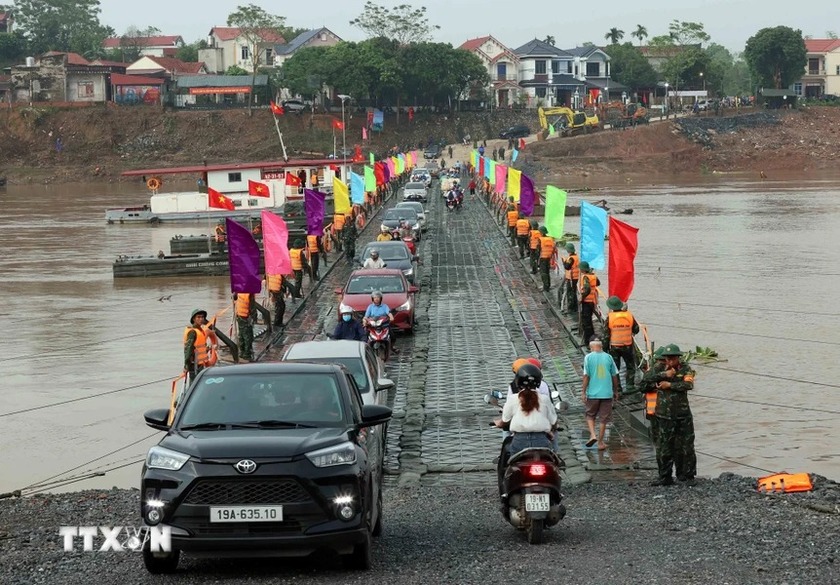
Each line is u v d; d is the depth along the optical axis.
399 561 17.97
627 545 18.67
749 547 18.11
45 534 21.14
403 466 29.39
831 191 160.88
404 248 63.38
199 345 33.91
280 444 16.55
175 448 16.70
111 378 43.84
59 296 68.12
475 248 85.94
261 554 16.36
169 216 125.25
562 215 58.62
